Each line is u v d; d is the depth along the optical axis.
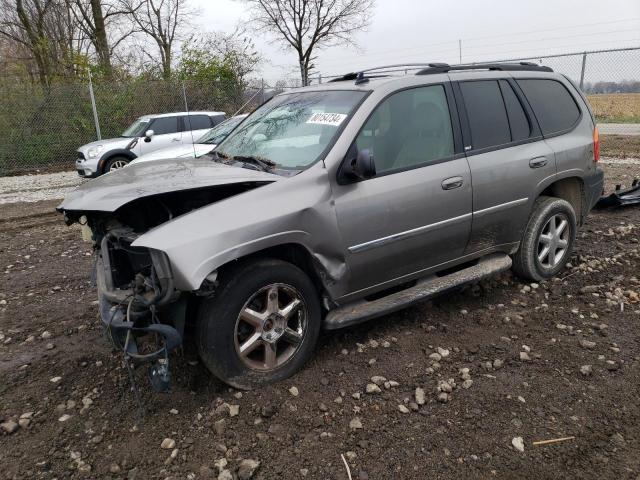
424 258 3.94
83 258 6.33
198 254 2.85
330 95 3.98
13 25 22.41
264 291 3.24
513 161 4.31
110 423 3.08
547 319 4.17
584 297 4.51
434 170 3.85
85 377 3.58
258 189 3.24
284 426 2.97
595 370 3.45
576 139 4.87
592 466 2.65
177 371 3.55
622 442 2.80
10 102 16.19
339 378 3.42
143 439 2.93
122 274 3.43
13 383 3.54
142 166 4.06
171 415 3.12
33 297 5.09
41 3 22.69
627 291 4.56
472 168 4.05
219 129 9.43
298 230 3.25
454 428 2.93
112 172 3.99
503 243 4.46
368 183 3.56
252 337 3.24
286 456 2.75
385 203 3.59
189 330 3.36
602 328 3.96
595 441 2.81
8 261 6.32
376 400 3.19
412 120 3.83
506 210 4.32
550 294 4.63
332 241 3.40
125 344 2.95
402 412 3.07
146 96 18.22
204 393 3.33
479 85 4.29
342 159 3.45
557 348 3.73
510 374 3.43
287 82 21.33
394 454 2.75
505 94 4.44
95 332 4.27
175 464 2.73
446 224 3.94
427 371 3.47
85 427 3.05
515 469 2.64
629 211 7.27
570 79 5.11
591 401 3.13
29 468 2.74
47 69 21.59
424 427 2.95
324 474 2.63
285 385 3.34
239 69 22.66
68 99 16.91
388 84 3.80
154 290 2.97
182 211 3.48
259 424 2.99
